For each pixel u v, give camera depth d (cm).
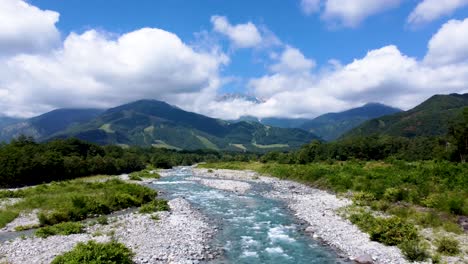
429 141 10981
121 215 3734
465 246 2422
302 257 2458
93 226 3178
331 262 2344
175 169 12744
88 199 3950
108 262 1931
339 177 5934
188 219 3591
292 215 3903
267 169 9550
